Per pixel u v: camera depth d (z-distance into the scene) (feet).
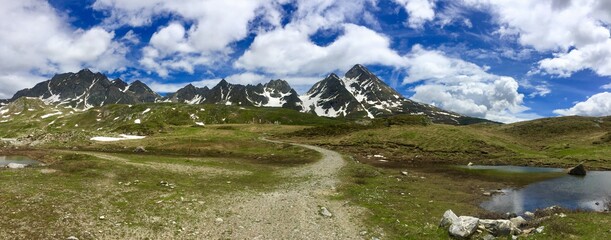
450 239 76.64
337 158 250.16
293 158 254.88
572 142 384.27
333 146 354.74
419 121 457.68
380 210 104.17
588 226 81.35
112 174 146.30
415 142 338.95
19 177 127.95
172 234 77.05
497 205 128.36
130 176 145.89
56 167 156.35
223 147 328.70
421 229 83.35
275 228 84.58
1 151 270.46
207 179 152.15
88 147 330.75
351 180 160.56
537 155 302.04
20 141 362.33
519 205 129.39
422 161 272.72
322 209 101.76
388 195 131.23
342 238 78.33
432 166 245.45
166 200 106.73
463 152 306.76
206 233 78.89
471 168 240.32
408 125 432.66
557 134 459.73
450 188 158.40
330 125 472.85
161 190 121.80
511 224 79.66
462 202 129.80
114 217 85.92
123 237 73.20
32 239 67.62
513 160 279.28
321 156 260.62
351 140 369.91
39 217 80.53
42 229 73.31
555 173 223.30
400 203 117.50
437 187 158.30
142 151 305.73
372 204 112.57
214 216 92.84
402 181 168.45
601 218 90.02
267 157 263.29
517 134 492.95
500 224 78.79
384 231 83.87
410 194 136.98
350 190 135.13
